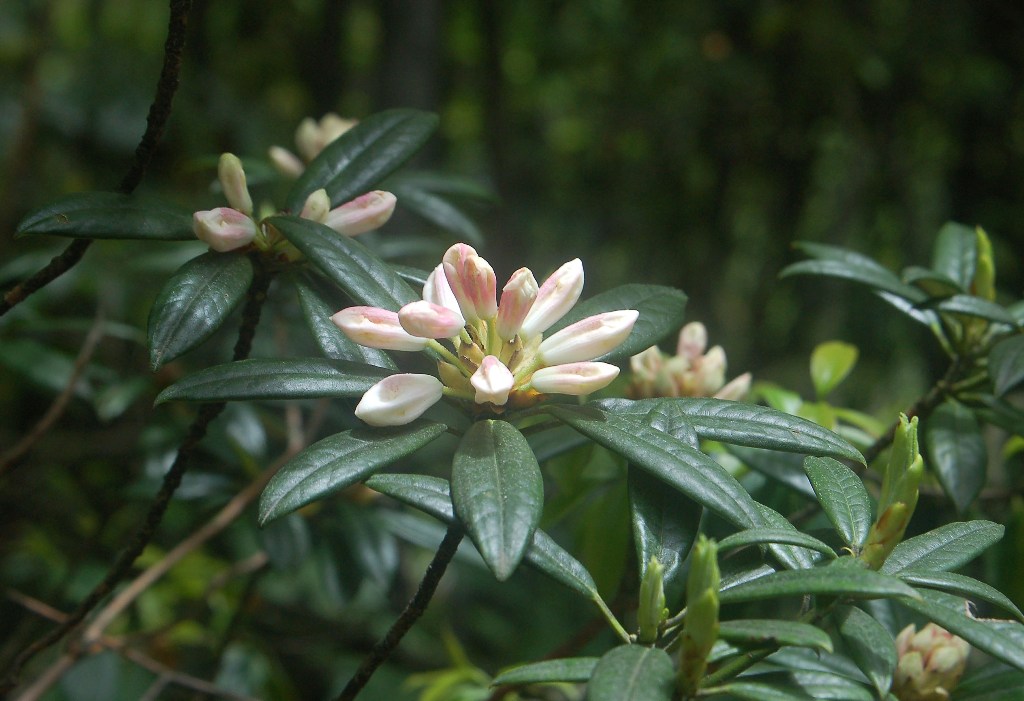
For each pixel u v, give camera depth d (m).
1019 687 0.89
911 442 0.81
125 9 3.16
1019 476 1.23
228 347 1.52
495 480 0.80
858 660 0.81
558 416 0.84
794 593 0.76
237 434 1.35
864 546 0.83
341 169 0.99
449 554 0.83
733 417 0.86
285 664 1.85
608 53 2.96
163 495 0.99
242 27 3.03
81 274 1.72
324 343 0.90
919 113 2.48
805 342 2.55
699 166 2.86
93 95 2.64
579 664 0.78
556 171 3.23
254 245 0.92
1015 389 1.07
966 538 0.85
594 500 1.17
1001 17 2.40
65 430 1.88
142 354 1.51
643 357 1.10
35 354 1.43
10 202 2.18
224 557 1.74
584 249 3.12
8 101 2.53
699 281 2.94
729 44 2.70
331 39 2.97
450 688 1.42
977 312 1.03
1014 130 2.41
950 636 0.90
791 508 1.14
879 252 2.46
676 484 0.81
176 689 1.52
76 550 1.65
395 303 0.88
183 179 2.47
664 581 0.82
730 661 0.83
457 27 3.11
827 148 2.58
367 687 1.84
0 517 1.67
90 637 1.22
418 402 0.83
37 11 2.65
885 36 2.47
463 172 3.28
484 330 0.86
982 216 2.41
